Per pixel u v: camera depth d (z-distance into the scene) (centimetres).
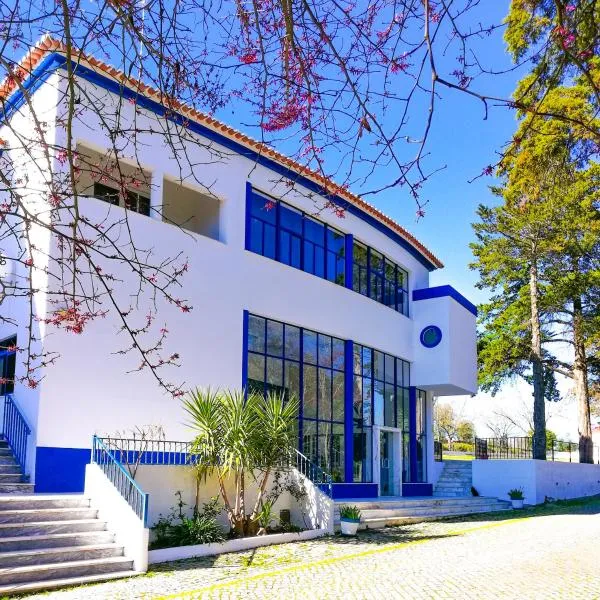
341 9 532
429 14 512
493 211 3162
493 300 3878
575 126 919
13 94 1402
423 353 2822
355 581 1126
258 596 1007
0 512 1158
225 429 1460
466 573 1213
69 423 1459
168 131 590
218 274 1852
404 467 2705
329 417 2259
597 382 4028
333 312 2312
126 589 1038
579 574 1220
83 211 1517
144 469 1392
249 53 582
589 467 3525
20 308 1559
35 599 970
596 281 3275
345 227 2430
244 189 1975
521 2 811
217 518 1522
